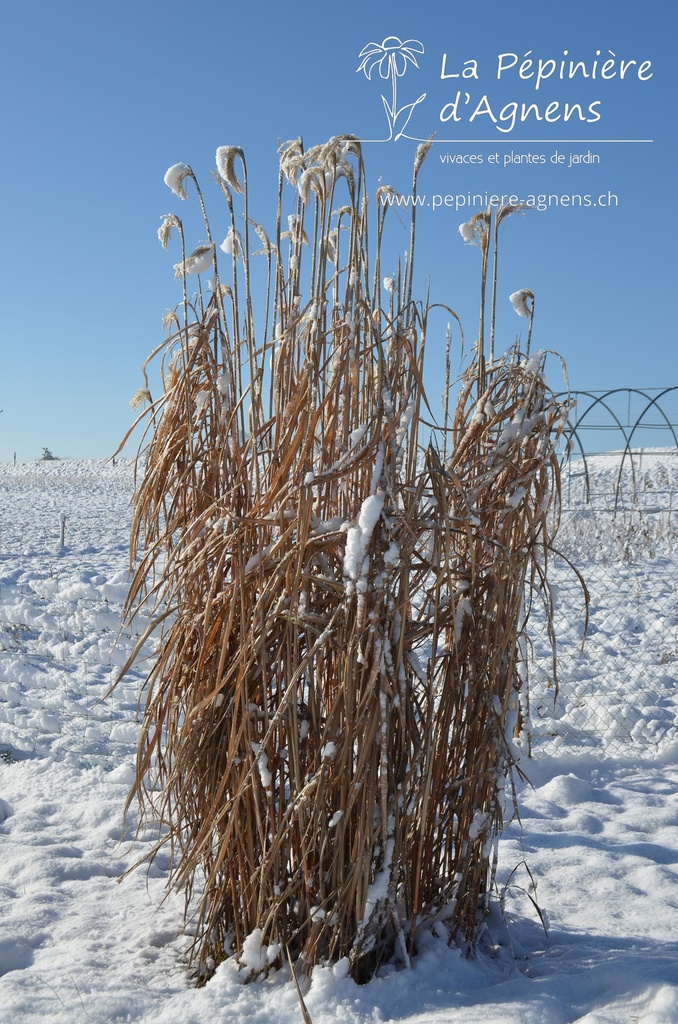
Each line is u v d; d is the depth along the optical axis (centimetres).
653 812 367
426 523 212
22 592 741
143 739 215
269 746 210
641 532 1004
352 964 206
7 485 2983
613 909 274
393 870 210
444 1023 186
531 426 223
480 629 222
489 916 250
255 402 220
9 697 497
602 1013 191
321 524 207
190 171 217
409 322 218
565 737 461
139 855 308
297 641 203
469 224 233
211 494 218
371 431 205
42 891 275
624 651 617
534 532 233
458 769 227
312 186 213
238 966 212
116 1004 202
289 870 216
